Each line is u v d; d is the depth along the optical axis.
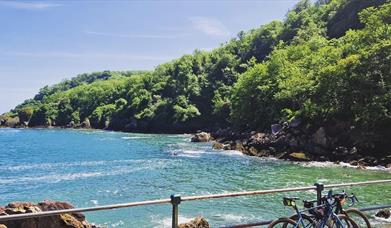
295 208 7.38
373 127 42.50
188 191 25.88
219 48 139.75
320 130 44.75
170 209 20.52
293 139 46.62
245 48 131.12
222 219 18.22
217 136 74.31
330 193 7.59
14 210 11.53
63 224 11.88
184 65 128.12
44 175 34.16
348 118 45.12
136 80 147.62
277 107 63.12
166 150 54.41
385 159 37.88
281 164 39.09
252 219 18.12
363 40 55.59
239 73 119.56
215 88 116.06
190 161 41.94
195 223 14.38
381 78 44.28
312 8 121.06
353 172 33.19
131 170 36.03
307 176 31.30
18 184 29.88
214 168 36.53
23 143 74.06
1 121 164.25
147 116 115.06
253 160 42.56
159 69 142.25
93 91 156.50
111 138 83.81
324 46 74.69
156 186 27.83
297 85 57.50
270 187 26.78
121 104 135.38
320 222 7.36
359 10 93.50
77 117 152.88
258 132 62.56
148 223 18.00
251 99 70.12
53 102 166.62
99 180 30.83
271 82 67.19
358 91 45.00
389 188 24.27
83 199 24.09
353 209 8.19
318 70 57.12
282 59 72.50
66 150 57.84
